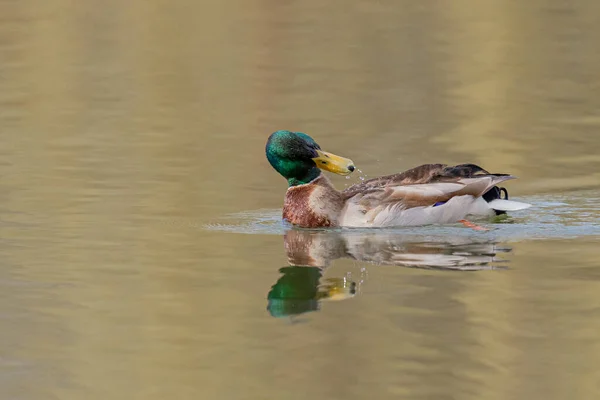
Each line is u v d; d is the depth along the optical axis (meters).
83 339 11.09
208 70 26.45
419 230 15.03
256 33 29.52
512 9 31.17
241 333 11.20
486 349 10.55
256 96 24.28
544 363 10.23
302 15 31.33
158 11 31.39
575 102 23.16
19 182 18.17
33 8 31.61
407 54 27.36
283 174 15.85
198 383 9.94
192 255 14.05
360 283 12.65
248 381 10.03
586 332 10.90
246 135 21.39
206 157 19.81
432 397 9.59
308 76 25.77
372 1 32.88
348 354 10.56
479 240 14.44
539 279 12.55
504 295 12.02
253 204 16.89
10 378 10.20
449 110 22.77
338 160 15.64
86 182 18.16
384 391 9.71
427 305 11.80
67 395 9.79
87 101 24.31
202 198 17.19
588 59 26.52
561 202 16.48
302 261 13.70
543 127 21.28
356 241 14.62
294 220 15.55
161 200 17.05
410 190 15.37
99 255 14.05
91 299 12.29
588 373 9.97
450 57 26.95
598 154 19.33
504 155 19.41
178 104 23.89
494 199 15.84
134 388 9.96
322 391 9.74
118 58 27.52
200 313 11.80
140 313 11.83
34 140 21.23
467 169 15.80
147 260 13.82
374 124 21.81
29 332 11.30
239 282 12.86
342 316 11.59
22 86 25.52
